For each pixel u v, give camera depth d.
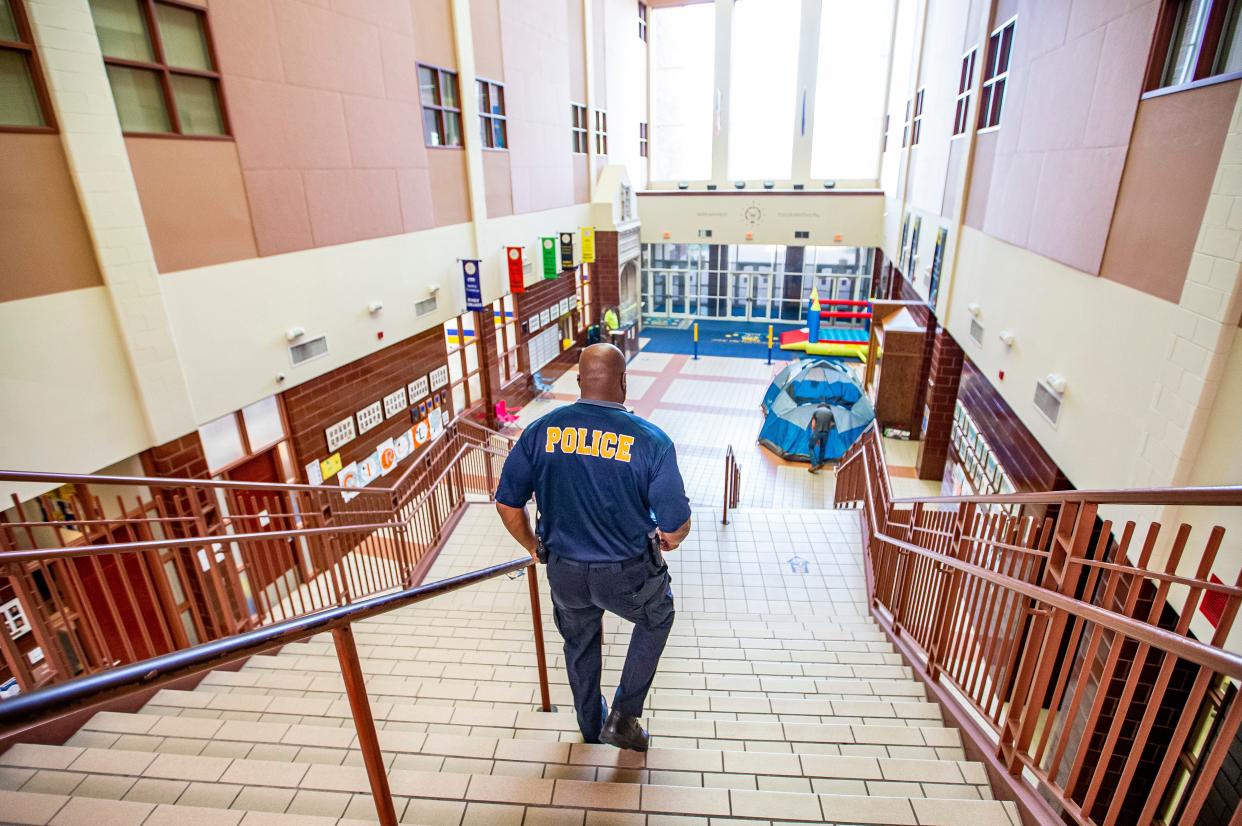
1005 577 2.73
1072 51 5.23
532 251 14.11
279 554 5.12
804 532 7.34
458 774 2.25
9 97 4.56
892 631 4.86
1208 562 1.65
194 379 6.11
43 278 4.80
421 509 7.07
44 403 4.86
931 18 12.41
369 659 4.35
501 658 4.41
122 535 5.52
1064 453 4.96
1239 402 2.91
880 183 19.78
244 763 2.34
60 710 0.94
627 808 2.14
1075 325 4.90
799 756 2.56
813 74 19.28
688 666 4.34
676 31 21.09
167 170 5.70
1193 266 3.28
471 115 10.95
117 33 5.30
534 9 13.31
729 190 21.14
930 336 12.29
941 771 2.54
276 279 7.02
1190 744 3.65
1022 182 6.32
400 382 9.66
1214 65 3.40
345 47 7.82
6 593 4.70
